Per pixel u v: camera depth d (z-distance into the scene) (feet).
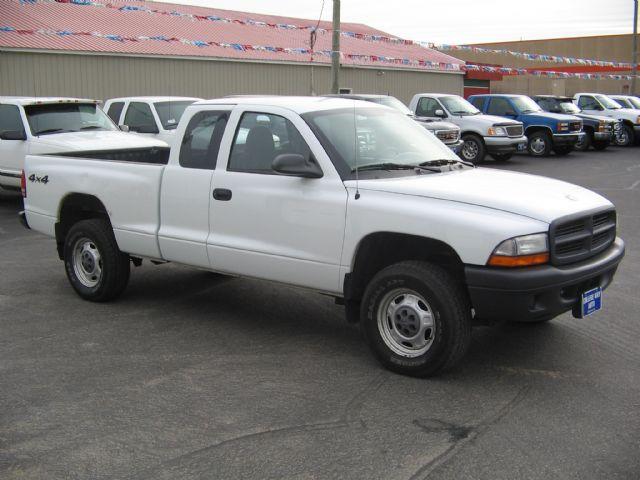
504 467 12.11
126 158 25.71
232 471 12.01
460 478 11.77
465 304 15.49
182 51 79.87
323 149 17.17
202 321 20.40
